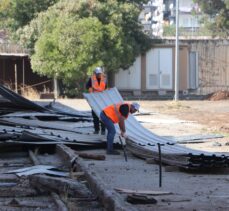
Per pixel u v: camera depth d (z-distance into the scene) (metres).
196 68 50.53
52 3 46.44
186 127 24.25
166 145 16.59
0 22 47.62
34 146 17.19
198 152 14.96
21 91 44.91
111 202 9.07
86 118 25.05
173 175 13.02
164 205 9.69
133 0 50.12
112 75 46.69
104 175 12.88
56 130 19.69
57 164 14.66
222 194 10.73
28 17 46.84
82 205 9.77
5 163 14.96
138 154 15.85
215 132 22.33
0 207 9.61
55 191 10.65
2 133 17.00
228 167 13.35
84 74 42.59
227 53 51.34
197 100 42.94
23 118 22.12
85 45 41.53
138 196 9.91
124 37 43.94
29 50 45.97
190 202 9.97
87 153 16.48
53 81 46.03
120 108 16.05
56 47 42.06
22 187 11.20
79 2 43.84
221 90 48.91
